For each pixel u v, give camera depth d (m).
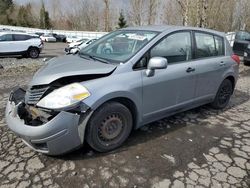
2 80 7.59
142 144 3.73
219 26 32.31
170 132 4.14
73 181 2.94
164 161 3.35
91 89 3.13
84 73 3.22
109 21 40.72
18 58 14.49
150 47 3.68
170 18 33.75
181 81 4.06
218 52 4.91
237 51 12.26
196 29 4.44
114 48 3.91
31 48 14.91
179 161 3.37
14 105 3.41
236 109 5.34
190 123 4.51
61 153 3.16
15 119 3.22
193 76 4.25
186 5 16.39
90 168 3.16
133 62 3.52
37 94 3.21
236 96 6.31
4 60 13.14
